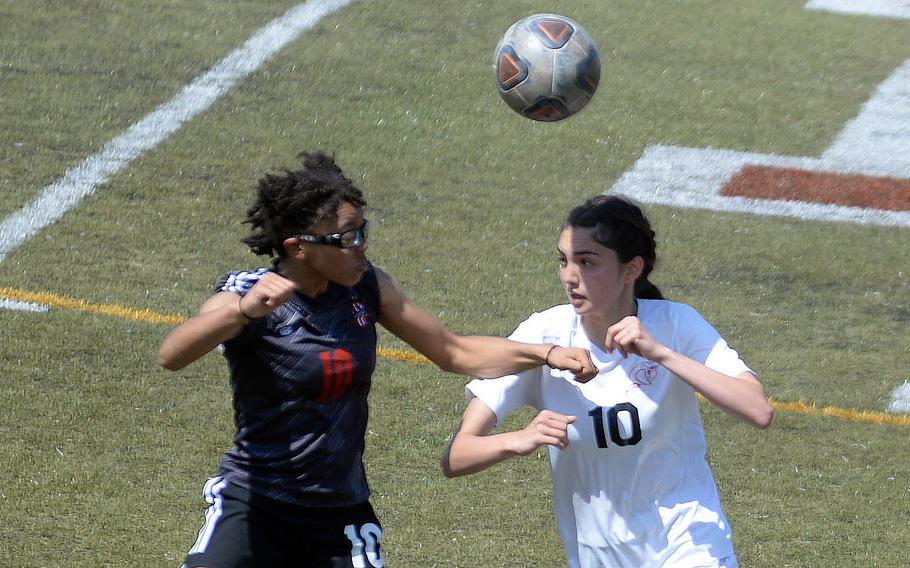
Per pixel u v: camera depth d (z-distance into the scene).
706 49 48.81
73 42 44.56
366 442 23.53
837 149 41.91
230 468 14.48
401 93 43.34
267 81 43.41
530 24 19.50
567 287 13.55
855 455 24.28
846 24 52.56
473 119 41.97
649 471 13.63
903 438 25.11
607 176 38.88
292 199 13.52
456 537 20.53
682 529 13.55
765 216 36.91
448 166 38.66
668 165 39.88
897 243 35.66
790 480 23.16
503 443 13.12
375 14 49.09
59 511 20.47
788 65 48.22
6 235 31.98
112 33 45.56
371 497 21.66
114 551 19.38
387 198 36.19
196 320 13.52
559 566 19.81
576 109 19.41
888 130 43.62
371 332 14.34
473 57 46.50
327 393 13.99
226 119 40.53
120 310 28.53
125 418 23.88
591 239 13.25
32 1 47.12
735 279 32.94
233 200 35.44
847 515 21.95
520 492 22.17
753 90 45.88
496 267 32.56
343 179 13.87
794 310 31.41
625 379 13.61
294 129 40.25
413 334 14.52
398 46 46.75
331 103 42.22
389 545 20.14
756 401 12.98
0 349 26.17
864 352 29.25
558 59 19.06
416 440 23.75
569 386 13.77
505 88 19.41
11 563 18.78
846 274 33.56
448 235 34.19
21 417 23.56
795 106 44.97
